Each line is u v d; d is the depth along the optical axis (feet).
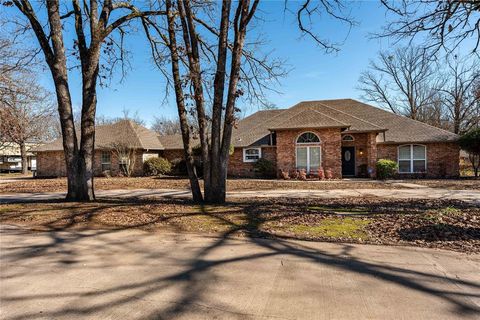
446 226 20.43
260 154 77.56
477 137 63.62
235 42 30.73
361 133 71.67
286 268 13.58
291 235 19.11
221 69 30.94
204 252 15.96
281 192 46.80
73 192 33.83
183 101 32.58
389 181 62.13
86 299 10.80
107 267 13.96
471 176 70.54
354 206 30.42
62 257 15.38
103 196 43.88
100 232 20.18
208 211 27.02
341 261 14.42
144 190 53.26
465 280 12.14
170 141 102.32
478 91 58.70
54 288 11.73
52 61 32.53
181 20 31.83
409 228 20.39
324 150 68.03
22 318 9.51
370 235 19.03
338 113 77.61
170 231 20.38
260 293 11.13
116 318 9.47
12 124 92.99
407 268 13.46
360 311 9.75
